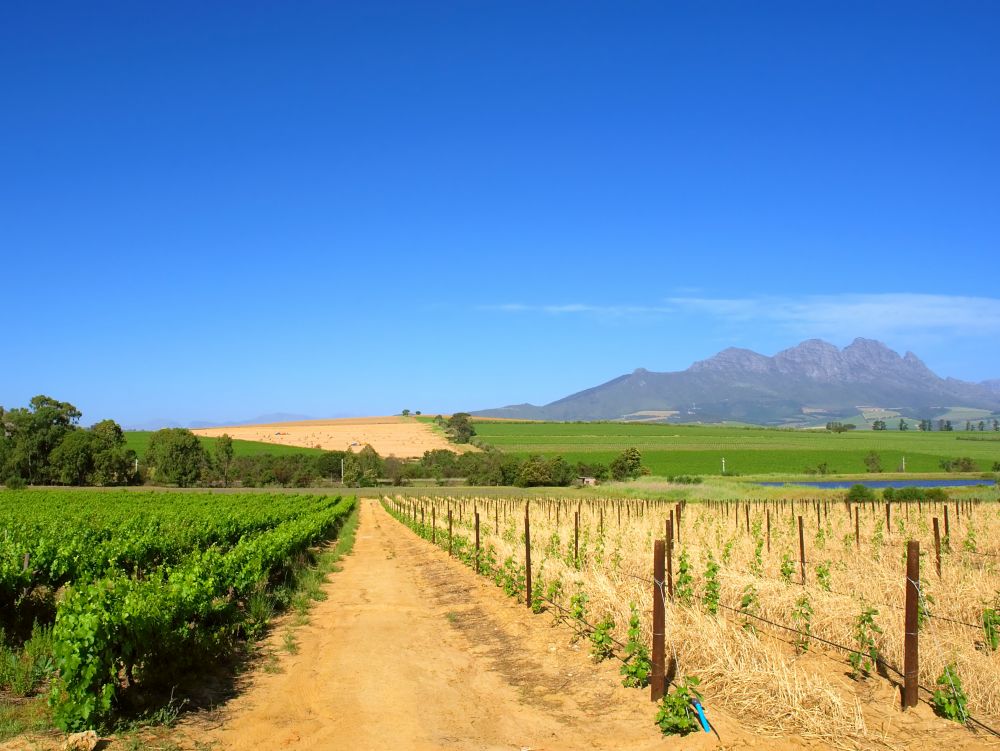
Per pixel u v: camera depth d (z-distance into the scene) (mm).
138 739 6738
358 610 14062
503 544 18078
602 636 9430
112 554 15359
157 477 90375
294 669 9656
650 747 6547
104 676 7008
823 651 9156
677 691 7117
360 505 64500
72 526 22641
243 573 12672
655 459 100625
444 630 12055
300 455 104750
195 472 91062
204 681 8922
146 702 7758
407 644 11047
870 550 17609
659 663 7652
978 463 94000
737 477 80375
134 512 34844
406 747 6727
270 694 8477
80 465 85000
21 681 7727
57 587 13336
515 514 33531
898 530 22844
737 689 7578
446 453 106562
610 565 13984
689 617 9484
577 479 82562
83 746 6332
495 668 9562
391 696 8367
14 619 11172
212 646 9547
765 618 9992
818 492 58406
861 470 89688
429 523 31266
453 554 22250
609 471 84188
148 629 7914
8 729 6605
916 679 7180
